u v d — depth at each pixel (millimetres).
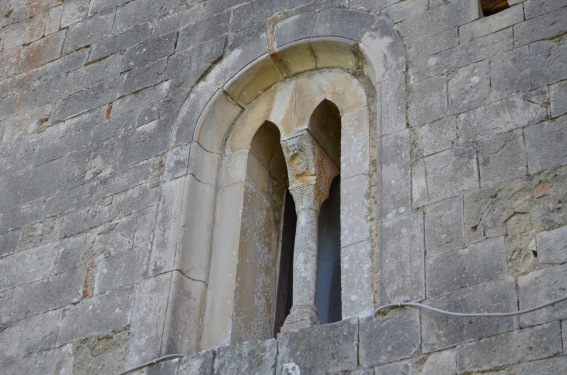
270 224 12742
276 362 10453
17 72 15219
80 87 14422
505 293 9727
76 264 12531
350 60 12578
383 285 10414
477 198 10477
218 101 13031
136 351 11328
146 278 11859
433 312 9945
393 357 9883
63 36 15242
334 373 10078
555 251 9742
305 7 13133
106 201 12883
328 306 11875
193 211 12289
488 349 9477
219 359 10797
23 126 14469
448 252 10281
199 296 11820
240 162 12805
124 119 13602
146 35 14367
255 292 12078
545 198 10125
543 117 10617
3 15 16156
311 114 12539
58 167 13688
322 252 12312
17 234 13266
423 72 11688
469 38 11656
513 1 11656
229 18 13734
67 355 11766
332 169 12609
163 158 12836
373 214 11320
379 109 11688
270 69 13055
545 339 9258
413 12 12258
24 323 12336
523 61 11133
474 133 10914
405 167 11094
